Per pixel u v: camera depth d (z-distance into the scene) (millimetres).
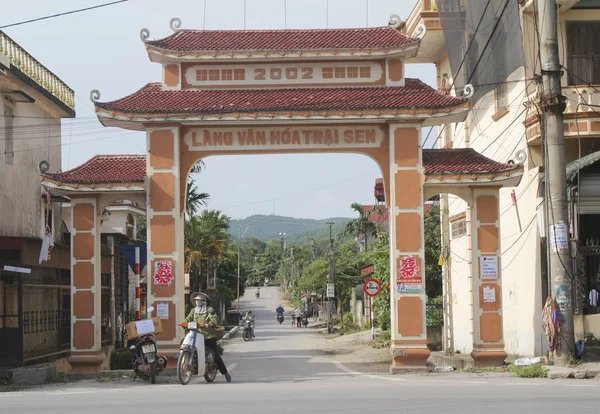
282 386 13758
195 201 45469
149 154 18156
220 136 18422
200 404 10453
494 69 22281
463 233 25781
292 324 67125
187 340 15070
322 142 18406
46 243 19344
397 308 17969
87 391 13422
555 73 16594
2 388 14977
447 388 12383
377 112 17688
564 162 16609
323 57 18500
